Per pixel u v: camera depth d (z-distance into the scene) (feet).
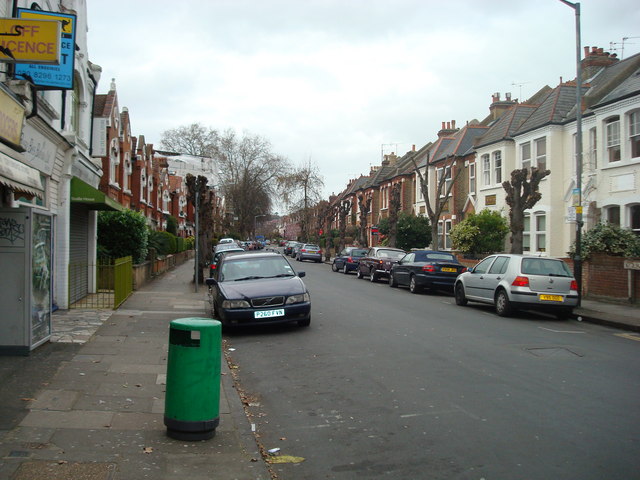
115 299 44.24
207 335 16.84
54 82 32.94
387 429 18.21
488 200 94.94
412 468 15.08
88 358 26.40
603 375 25.09
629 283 51.13
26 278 25.81
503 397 21.56
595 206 70.74
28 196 29.68
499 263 47.73
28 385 21.58
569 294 44.19
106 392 21.20
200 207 74.64
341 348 31.50
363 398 21.76
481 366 26.81
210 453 15.83
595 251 56.39
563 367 26.66
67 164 43.11
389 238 108.68
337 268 110.01
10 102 29.07
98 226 66.33
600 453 15.90
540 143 81.87
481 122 124.16
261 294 36.47
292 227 467.11
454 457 15.75
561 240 77.92
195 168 237.25
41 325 27.94
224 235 224.53
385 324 40.04
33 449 15.30
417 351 30.40
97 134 57.21
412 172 136.05
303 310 37.06
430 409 20.17
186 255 150.10
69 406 19.31
